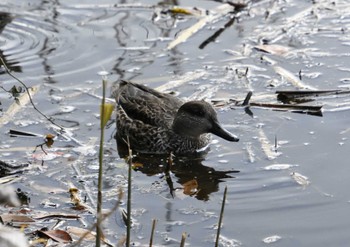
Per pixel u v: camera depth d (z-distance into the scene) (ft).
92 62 50.75
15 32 54.90
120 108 44.24
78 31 55.06
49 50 52.37
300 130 42.29
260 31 55.01
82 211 34.99
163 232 33.14
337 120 43.11
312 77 48.34
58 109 45.29
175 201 35.96
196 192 36.83
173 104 44.16
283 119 43.62
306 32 54.60
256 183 37.42
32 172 38.70
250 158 39.91
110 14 57.72
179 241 32.42
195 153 41.98
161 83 48.14
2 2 59.36
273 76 48.85
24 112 44.96
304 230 33.01
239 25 56.13
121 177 38.45
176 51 52.29
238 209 34.96
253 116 44.24
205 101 43.19
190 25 56.24
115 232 33.22
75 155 40.65
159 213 34.78
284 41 53.52
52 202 35.86
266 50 52.01
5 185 37.29
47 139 42.06
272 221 33.81
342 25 55.47
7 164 38.93
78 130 43.34
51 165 39.47
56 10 58.23
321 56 51.08
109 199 36.04
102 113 24.11
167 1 59.67
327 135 41.60
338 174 37.65
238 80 48.47
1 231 20.72
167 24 56.39
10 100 46.34
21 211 34.94
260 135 42.11
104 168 39.42
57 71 49.62
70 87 47.73
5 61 50.80
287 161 39.22
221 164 39.83
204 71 49.60
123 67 50.14
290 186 36.83
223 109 45.06
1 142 41.75
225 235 32.81
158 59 51.24
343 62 50.06
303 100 45.57
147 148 42.86
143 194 36.68
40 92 47.01
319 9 58.23
